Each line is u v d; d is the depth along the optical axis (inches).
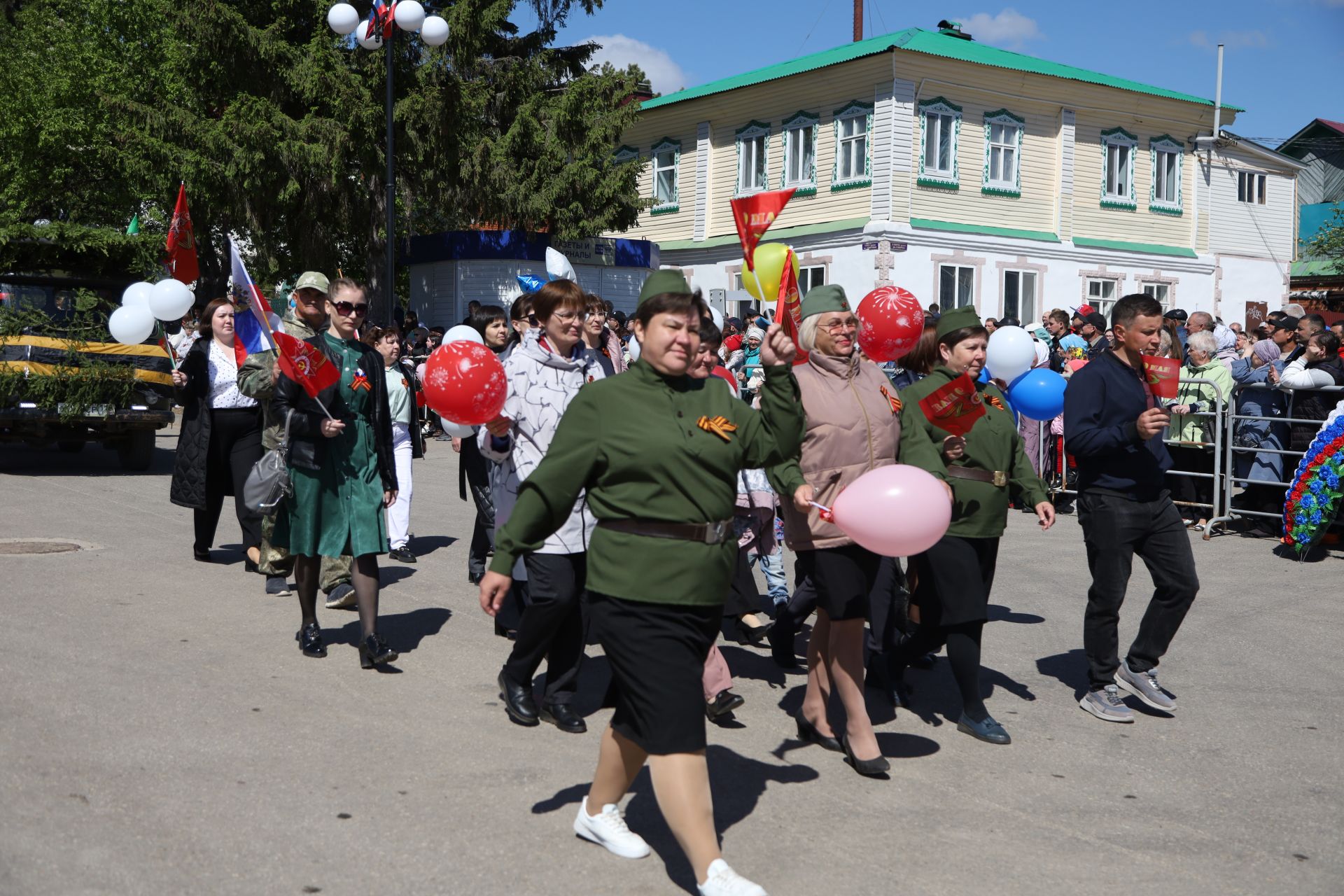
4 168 1059.9
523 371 223.9
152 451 581.3
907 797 182.5
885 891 148.0
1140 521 222.4
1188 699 239.6
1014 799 182.5
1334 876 156.8
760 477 260.7
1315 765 200.8
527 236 1000.9
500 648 262.2
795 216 1101.7
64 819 160.7
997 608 320.8
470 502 506.0
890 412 202.7
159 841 155.3
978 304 1063.0
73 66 1060.5
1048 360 521.0
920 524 161.0
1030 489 222.2
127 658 241.6
